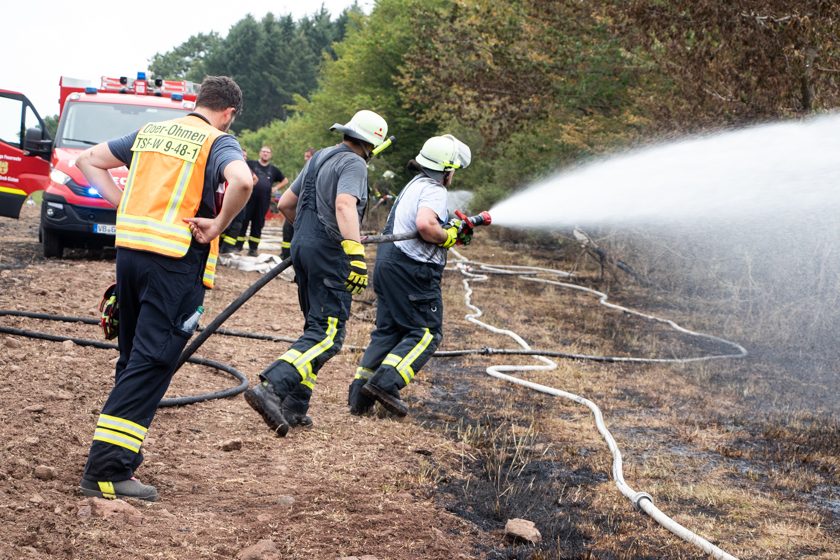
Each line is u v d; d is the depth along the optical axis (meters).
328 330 5.05
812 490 5.05
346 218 4.79
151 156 3.82
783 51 10.99
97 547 3.19
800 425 6.48
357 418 5.74
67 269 10.30
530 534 4.00
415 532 3.88
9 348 6.09
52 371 5.63
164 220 3.73
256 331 8.16
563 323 10.76
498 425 6.04
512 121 17.45
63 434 4.43
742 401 7.22
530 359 8.44
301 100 41.12
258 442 4.97
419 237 5.55
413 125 29.03
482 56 16.95
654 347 9.49
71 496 3.65
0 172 12.41
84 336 6.83
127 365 3.82
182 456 4.56
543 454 5.44
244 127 83.19
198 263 3.84
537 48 16.19
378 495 4.31
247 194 3.74
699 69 11.88
